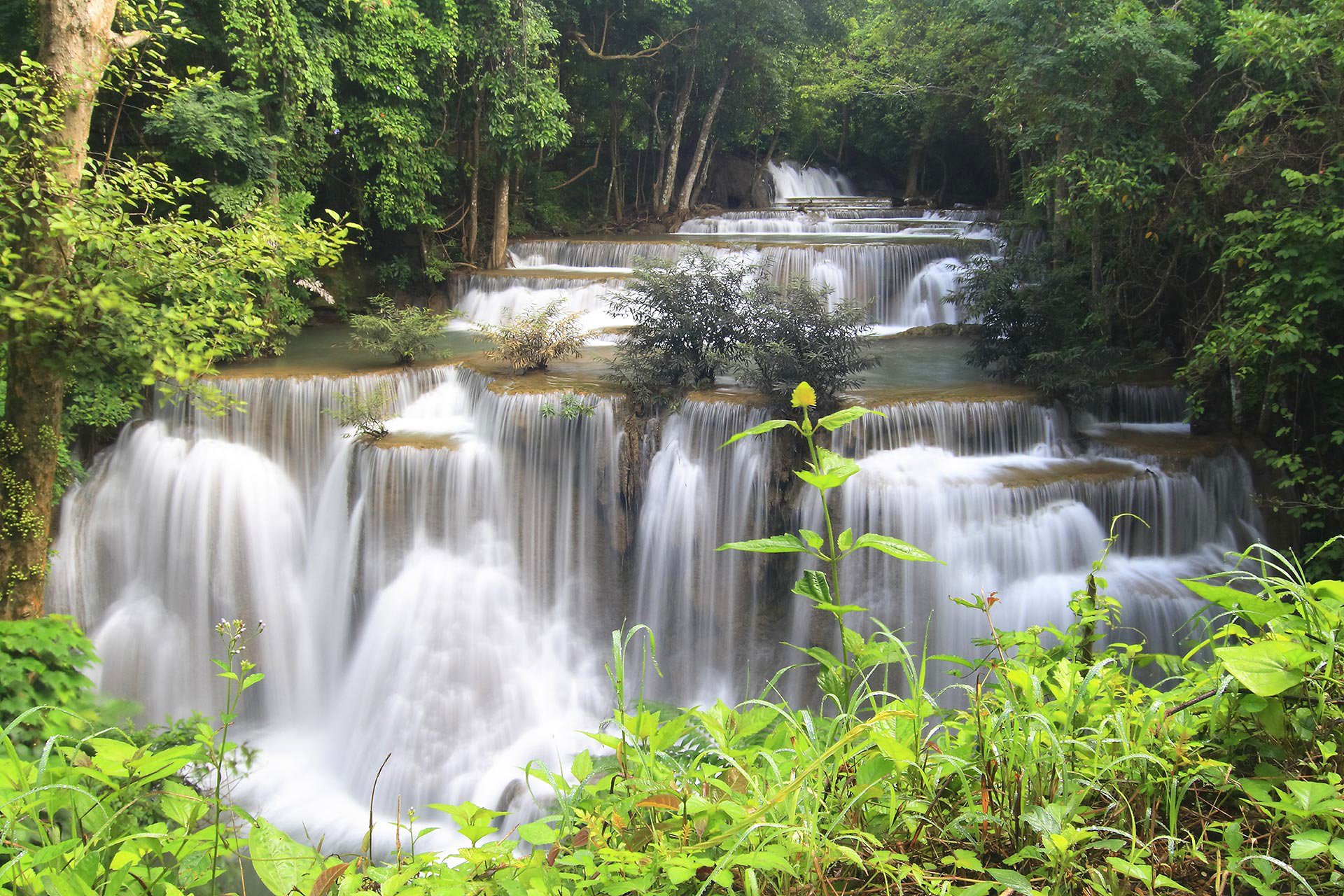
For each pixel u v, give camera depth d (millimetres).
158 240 8023
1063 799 2045
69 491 13266
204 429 13719
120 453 13602
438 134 21953
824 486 2238
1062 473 11734
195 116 15016
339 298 20531
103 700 7371
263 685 13250
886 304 19906
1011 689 2400
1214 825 2055
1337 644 2057
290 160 17688
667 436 12641
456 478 13008
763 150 36250
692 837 2008
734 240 23453
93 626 13219
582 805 2211
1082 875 1887
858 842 2023
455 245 23500
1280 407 12133
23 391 8680
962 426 12578
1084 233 14609
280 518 13656
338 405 14000
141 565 13414
